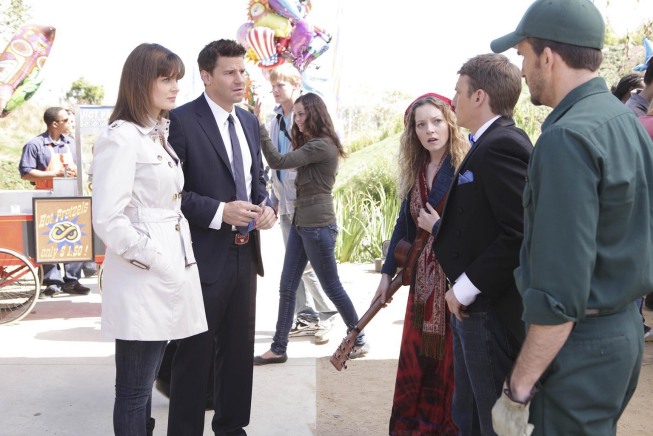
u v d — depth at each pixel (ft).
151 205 8.65
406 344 10.21
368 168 40.86
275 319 19.48
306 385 13.85
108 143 8.28
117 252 8.20
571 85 5.99
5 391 13.52
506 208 7.39
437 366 10.02
